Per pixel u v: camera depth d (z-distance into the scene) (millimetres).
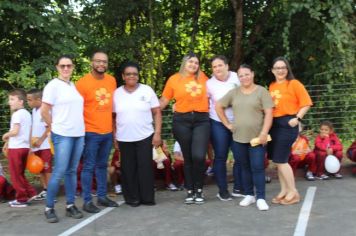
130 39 10797
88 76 6000
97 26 10969
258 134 5973
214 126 6387
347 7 9211
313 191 6871
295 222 5441
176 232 5266
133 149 6367
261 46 11445
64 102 5574
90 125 5957
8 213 6328
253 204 6273
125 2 10688
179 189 7348
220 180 6512
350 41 9945
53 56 9484
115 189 7230
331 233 5008
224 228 5336
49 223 5766
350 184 7238
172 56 11930
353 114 9727
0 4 8531
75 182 5953
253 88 6008
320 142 7660
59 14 9445
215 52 12031
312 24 10328
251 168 6059
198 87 6172
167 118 8969
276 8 10820
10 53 10609
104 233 5320
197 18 11734
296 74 11086
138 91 6238
